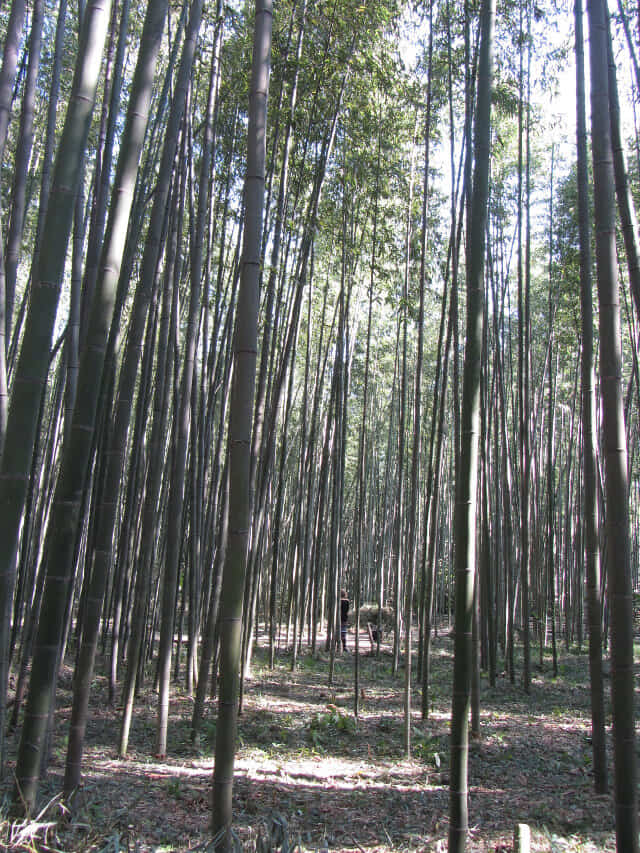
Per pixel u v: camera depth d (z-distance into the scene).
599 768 4.92
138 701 7.43
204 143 6.18
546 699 8.55
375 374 16.14
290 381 10.56
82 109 2.79
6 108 4.00
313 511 14.30
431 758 5.70
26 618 5.78
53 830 2.71
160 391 5.80
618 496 3.26
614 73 4.64
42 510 7.34
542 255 13.29
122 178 3.20
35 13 4.82
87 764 5.08
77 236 5.09
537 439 13.64
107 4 2.88
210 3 6.99
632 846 2.92
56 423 7.68
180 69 4.36
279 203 6.83
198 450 7.65
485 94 3.35
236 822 4.00
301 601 12.30
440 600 19.58
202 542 8.41
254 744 6.02
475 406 3.13
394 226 9.61
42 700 2.82
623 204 4.61
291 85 6.97
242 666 7.18
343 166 8.70
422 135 9.06
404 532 16.14
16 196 4.79
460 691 2.96
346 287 11.77
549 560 10.50
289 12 7.29
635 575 22.16
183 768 5.20
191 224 6.85
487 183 3.31
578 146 5.58
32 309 2.71
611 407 3.34
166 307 5.89
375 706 8.03
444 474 18.95
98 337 3.13
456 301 7.16
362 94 8.12
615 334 3.38
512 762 5.73
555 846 3.70
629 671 3.03
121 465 3.93
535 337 14.78
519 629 14.00
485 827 4.18
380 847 3.80
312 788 4.86
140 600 5.60
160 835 3.62
